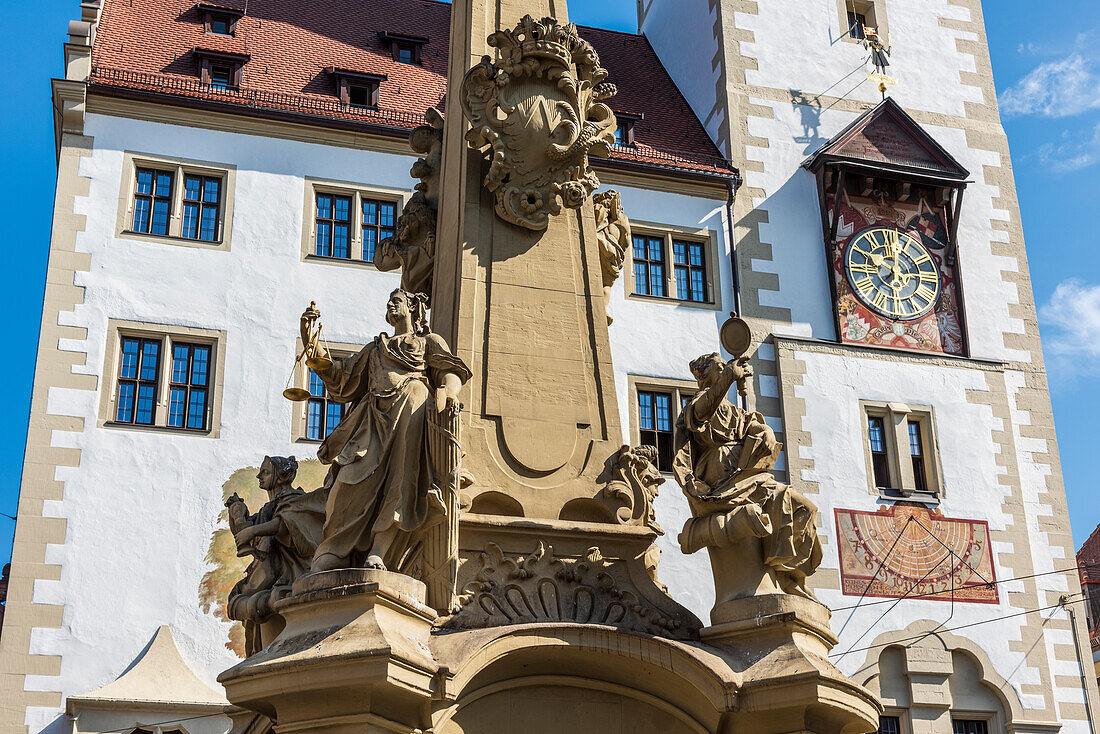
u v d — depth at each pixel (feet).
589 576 27.91
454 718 25.44
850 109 99.09
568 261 32.50
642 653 26.30
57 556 71.61
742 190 94.02
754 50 98.68
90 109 81.66
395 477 25.68
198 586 73.05
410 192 85.71
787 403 88.53
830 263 93.50
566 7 36.60
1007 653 85.97
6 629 69.67
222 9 92.07
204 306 79.25
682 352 87.92
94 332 77.00
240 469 76.13
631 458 29.81
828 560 84.89
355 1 100.01
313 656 22.85
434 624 25.30
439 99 92.02
